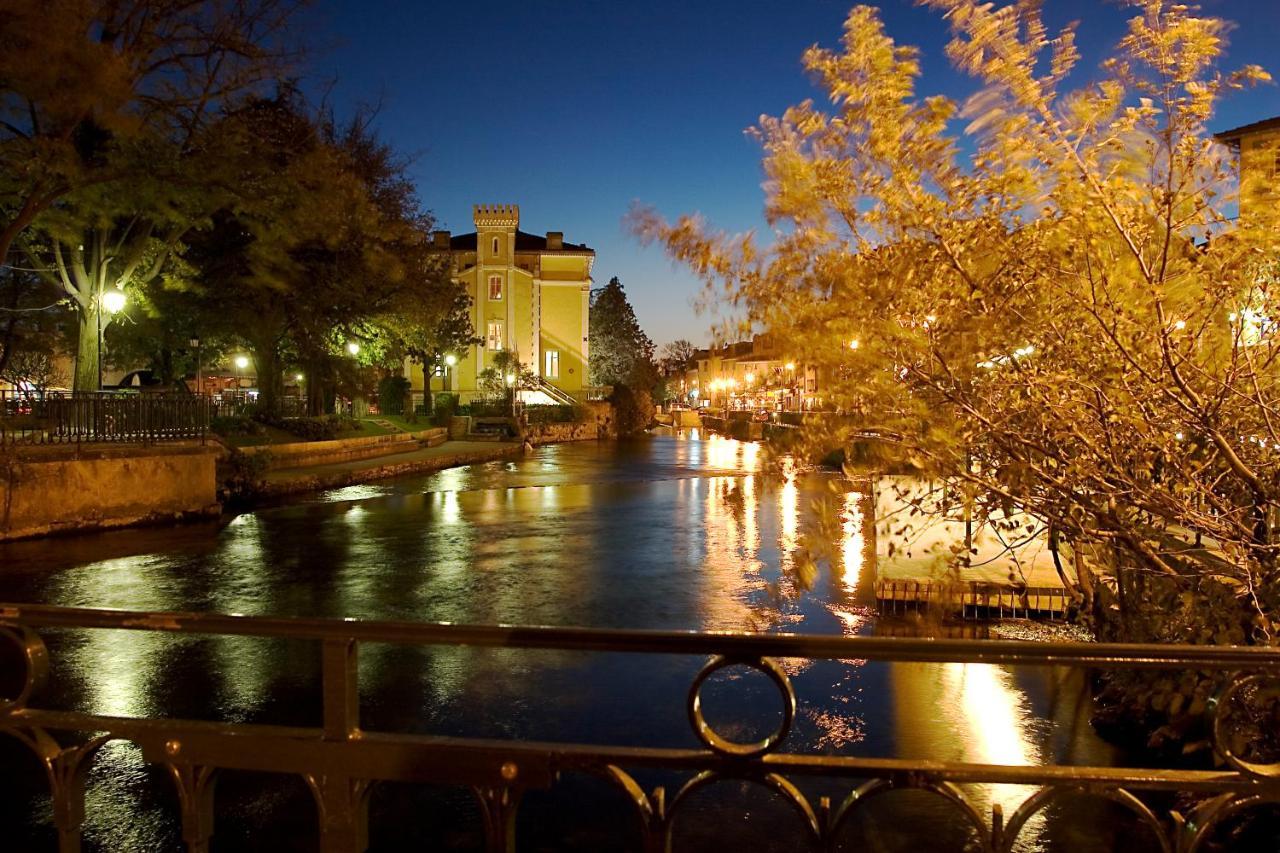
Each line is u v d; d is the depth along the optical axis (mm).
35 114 18859
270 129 26031
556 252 72812
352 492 27938
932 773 2551
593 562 15211
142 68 20656
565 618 11000
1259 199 3664
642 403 79500
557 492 28359
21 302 34250
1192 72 3486
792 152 3793
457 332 60438
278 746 2812
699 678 2609
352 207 26422
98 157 21453
